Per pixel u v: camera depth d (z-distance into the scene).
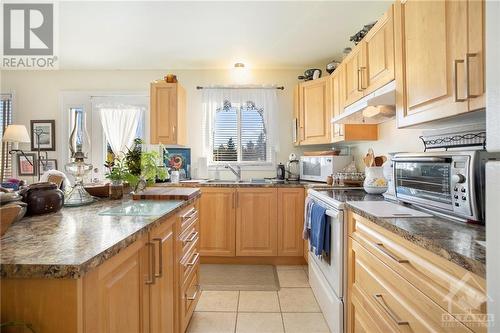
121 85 3.61
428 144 1.79
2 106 3.61
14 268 0.61
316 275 2.17
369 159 2.37
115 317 0.83
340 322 1.63
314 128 3.11
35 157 3.59
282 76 3.60
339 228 1.65
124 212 1.27
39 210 1.19
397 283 1.08
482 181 1.02
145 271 1.07
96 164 3.59
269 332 1.79
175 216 1.46
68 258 0.66
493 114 0.53
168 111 3.17
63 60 3.30
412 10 1.37
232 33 2.64
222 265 2.99
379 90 1.76
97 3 2.16
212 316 1.98
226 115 3.59
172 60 3.32
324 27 2.52
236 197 2.96
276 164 3.59
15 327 0.63
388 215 1.26
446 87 1.11
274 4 2.17
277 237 2.96
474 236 0.91
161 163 2.37
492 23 0.53
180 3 2.16
